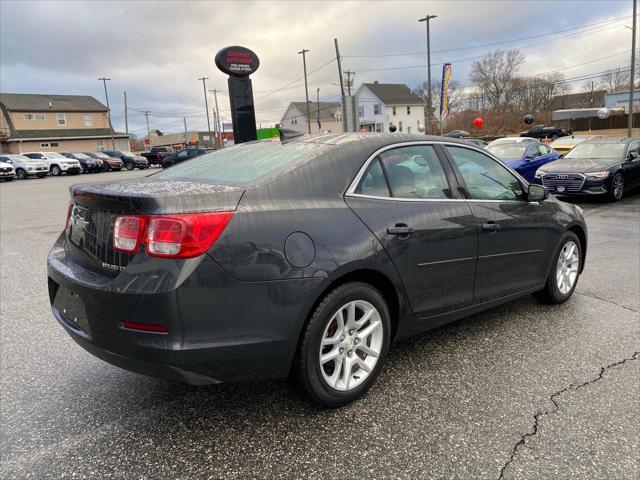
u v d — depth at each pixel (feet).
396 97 234.17
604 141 39.99
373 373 9.32
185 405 9.20
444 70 68.74
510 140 45.34
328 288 8.48
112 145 181.16
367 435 8.15
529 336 12.12
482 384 9.78
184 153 114.73
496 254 11.55
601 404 9.00
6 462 7.53
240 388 9.84
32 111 165.27
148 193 7.57
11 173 90.74
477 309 11.52
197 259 7.21
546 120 195.83
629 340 11.80
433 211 10.11
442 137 11.43
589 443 7.87
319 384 8.50
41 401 9.37
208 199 7.59
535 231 12.70
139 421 8.66
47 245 25.26
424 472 7.23
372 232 8.94
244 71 28.43
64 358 11.32
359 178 9.32
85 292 7.72
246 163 9.71
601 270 17.97
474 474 7.18
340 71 131.95
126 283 7.27
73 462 7.54
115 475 7.24
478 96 258.78
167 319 7.13
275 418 8.71
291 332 7.98
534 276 13.06
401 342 11.93
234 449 7.84
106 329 7.57
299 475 7.20
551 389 9.55
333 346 8.77
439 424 8.43
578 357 10.92
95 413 8.95
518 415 8.68
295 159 9.09
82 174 112.68
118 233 7.55
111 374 10.52
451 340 11.98
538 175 37.17
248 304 7.59
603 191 34.63
